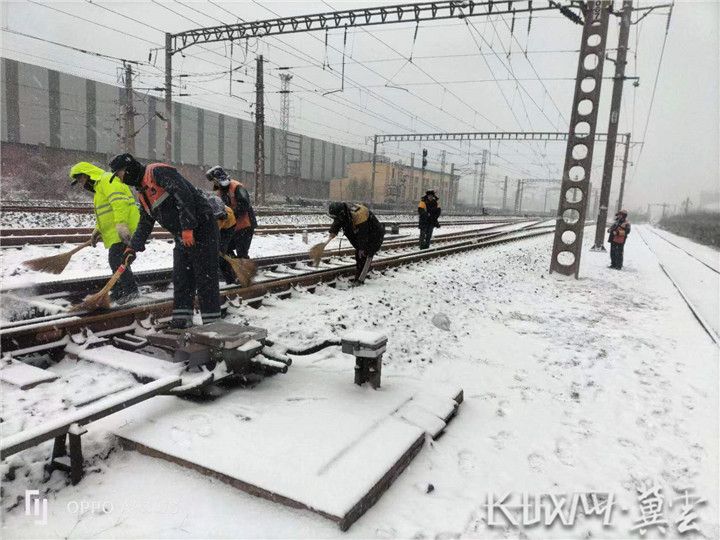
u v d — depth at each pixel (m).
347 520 2.37
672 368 5.33
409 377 4.34
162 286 6.12
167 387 3.11
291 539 2.29
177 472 2.68
